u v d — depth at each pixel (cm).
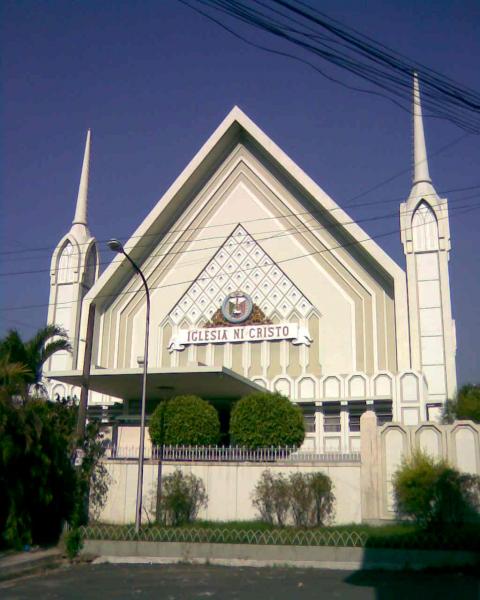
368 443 2044
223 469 2180
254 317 3316
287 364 3195
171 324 3438
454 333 2984
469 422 1983
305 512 2028
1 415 1792
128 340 3459
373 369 3067
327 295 3231
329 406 2969
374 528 1891
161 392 2878
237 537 1820
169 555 1805
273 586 1423
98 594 1365
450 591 1338
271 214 3419
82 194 3772
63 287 3581
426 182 3178
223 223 3488
